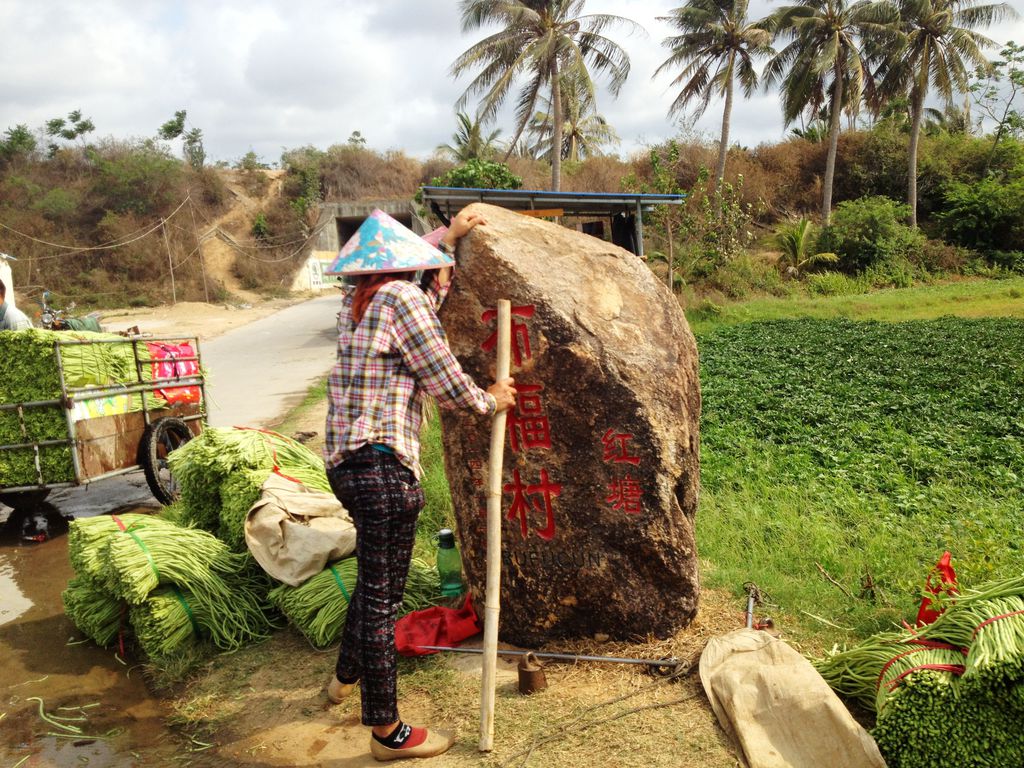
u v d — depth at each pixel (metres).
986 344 16.12
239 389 14.34
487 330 3.85
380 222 3.27
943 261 33.91
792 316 25.03
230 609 4.48
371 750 3.28
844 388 11.49
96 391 6.58
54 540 6.74
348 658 3.51
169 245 38.91
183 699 3.96
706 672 3.49
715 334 20.67
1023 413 9.47
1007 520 5.49
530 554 4.00
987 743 2.83
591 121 42.78
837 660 3.44
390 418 3.12
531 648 4.10
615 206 13.85
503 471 3.98
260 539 4.61
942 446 8.06
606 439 3.87
